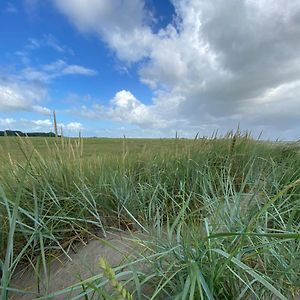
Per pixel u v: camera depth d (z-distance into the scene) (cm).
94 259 196
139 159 376
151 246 173
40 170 270
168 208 259
